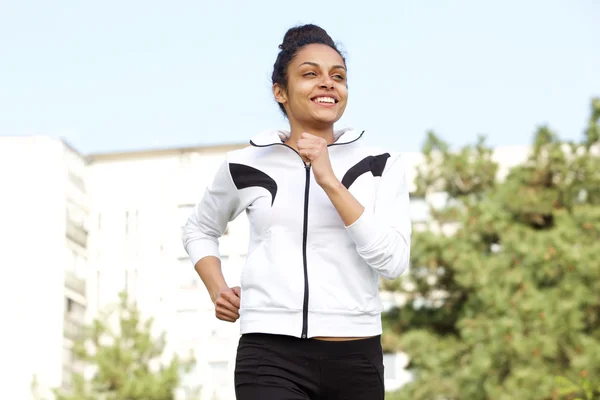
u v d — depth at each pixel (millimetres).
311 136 2467
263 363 2461
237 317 2625
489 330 13789
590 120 15953
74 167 27422
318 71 2617
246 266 2543
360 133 2623
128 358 15359
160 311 26750
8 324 25703
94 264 27375
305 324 2436
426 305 16250
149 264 27188
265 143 2613
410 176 20406
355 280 2482
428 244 15266
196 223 2879
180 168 27781
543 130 16266
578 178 15852
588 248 13875
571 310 13164
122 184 27812
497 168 16750
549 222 16234
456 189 16828
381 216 2580
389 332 15672
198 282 26906
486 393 13820
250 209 2611
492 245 16000
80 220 27422
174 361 15773
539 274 14023
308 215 2504
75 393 15242
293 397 2422
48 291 25812
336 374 2459
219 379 25828
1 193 26438
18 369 25469
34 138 26812
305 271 2467
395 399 14695
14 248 26188
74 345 15828
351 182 2572
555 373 13023
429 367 14727
